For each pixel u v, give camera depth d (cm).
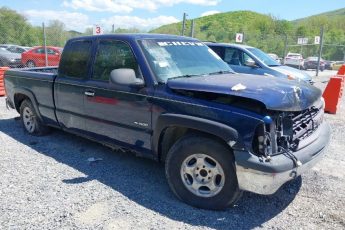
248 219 363
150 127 417
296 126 372
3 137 638
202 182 377
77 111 519
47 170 480
